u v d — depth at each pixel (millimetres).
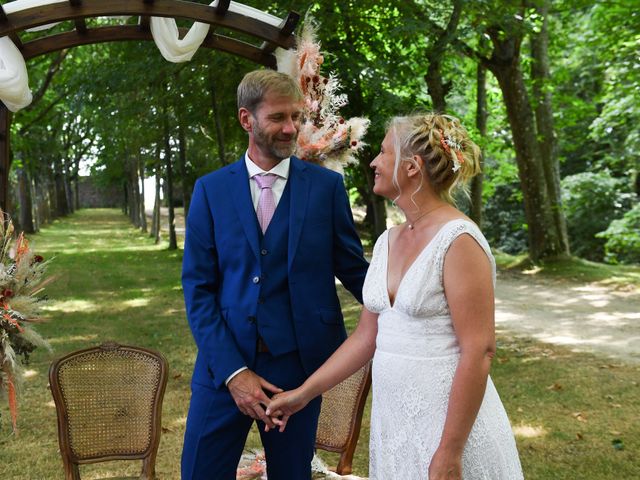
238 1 8234
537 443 4402
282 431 2439
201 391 2500
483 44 10961
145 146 14109
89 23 12945
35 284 3092
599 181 20406
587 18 16234
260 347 2453
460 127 2027
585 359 6781
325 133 3498
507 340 7809
